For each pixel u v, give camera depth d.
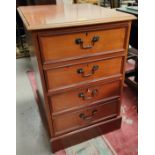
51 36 0.70
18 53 2.45
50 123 0.95
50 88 0.83
